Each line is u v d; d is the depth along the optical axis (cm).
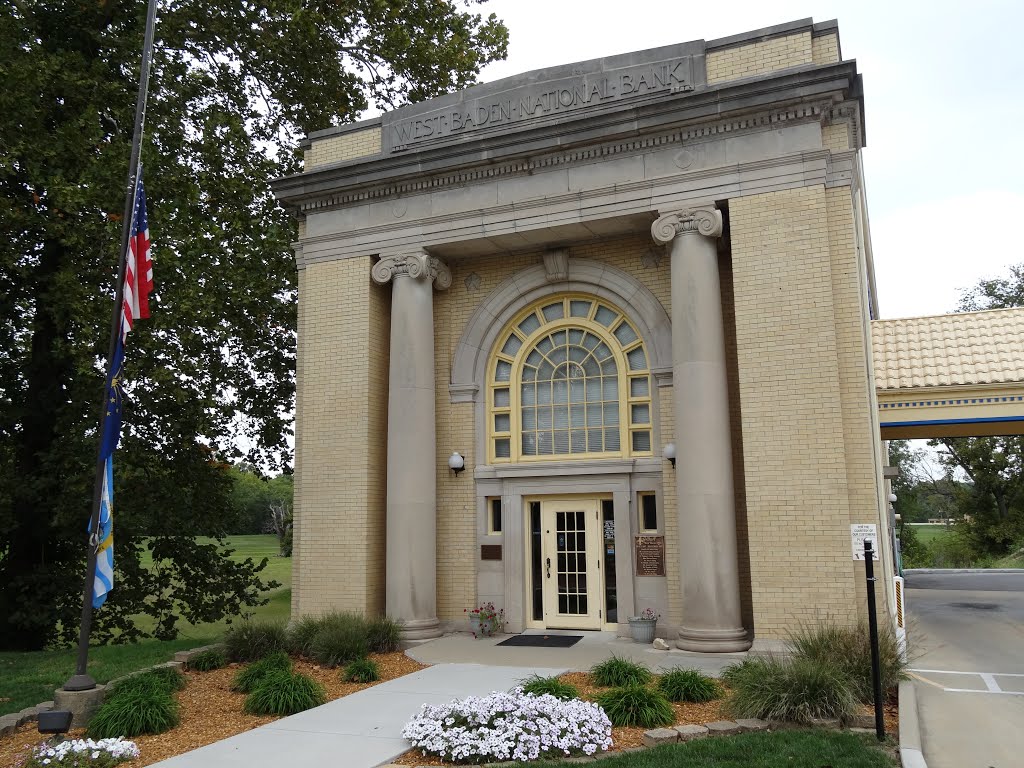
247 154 2027
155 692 903
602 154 1373
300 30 1983
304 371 1541
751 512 1191
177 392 1734
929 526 7762
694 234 1287
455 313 1572
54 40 1864
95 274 1705
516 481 1466
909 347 1595
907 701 862
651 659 1153
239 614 2089
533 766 702
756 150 1268
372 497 1466
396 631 1335
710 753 711
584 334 1498
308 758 738
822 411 1177
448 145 1448
